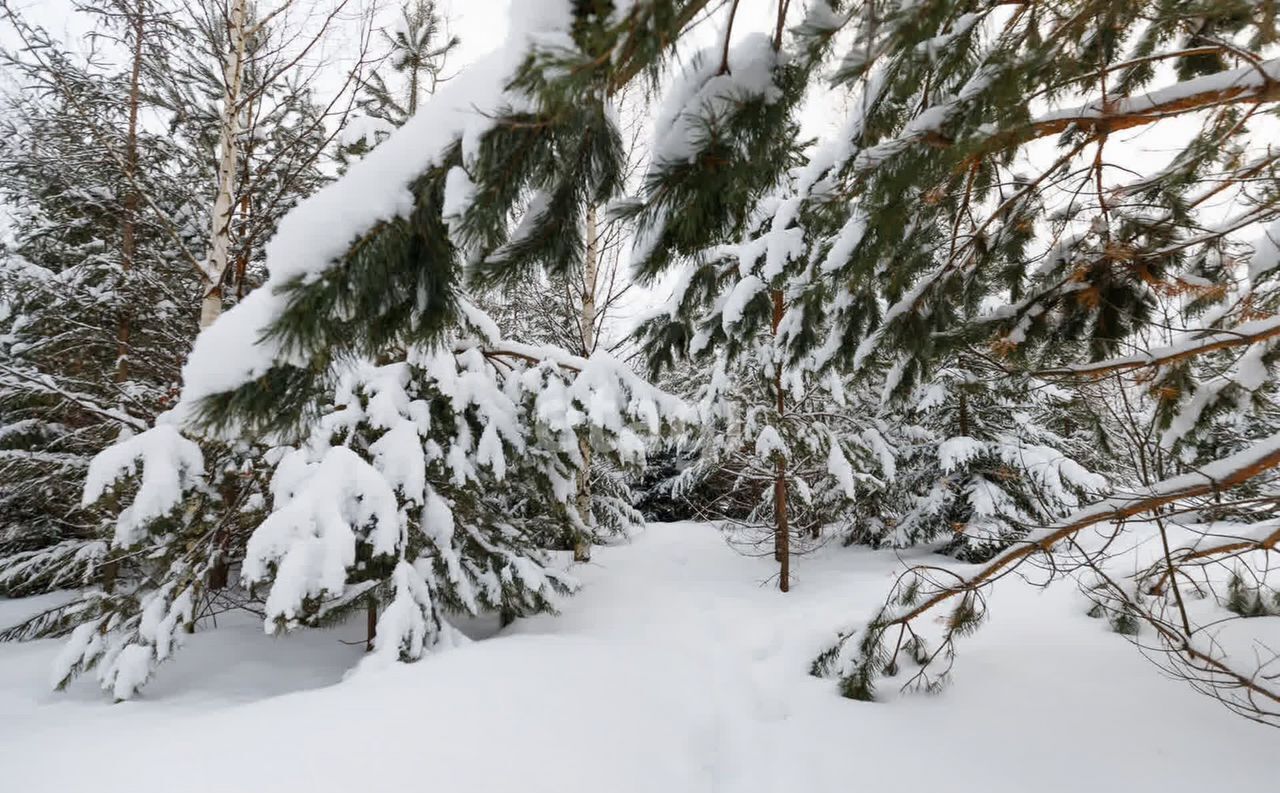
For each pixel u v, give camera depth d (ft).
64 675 11.64
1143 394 8.92
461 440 15.01
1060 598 14.46
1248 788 7.01
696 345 14.42
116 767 7.27
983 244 8.80
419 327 4.82
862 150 6.20
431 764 7.40
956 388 11.82
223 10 15.93
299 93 17.61
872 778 8.29
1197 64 7.79
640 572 24.79
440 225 4.34
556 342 31.60
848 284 8.09
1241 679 7.26
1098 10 5.38
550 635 14.29
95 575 20.17
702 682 12.16
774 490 23.86
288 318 3.82
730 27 3.83
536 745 8.17
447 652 11.85
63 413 20.42
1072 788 7.49
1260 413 8.44
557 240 4.78
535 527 21.21
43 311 20.16
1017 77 5.04
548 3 3.29
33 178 19.80
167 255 21.35
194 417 4.06
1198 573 13.50
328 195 4.03
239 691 12.42
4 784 6.97
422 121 4.16
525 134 3.86
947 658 11.76
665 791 8.03
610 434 14.94
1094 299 8.24
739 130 4.17
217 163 17.44
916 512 27.50
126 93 20.65
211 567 13.26
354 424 13.61
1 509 22.48
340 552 10.93
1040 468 22.43
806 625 15.88
